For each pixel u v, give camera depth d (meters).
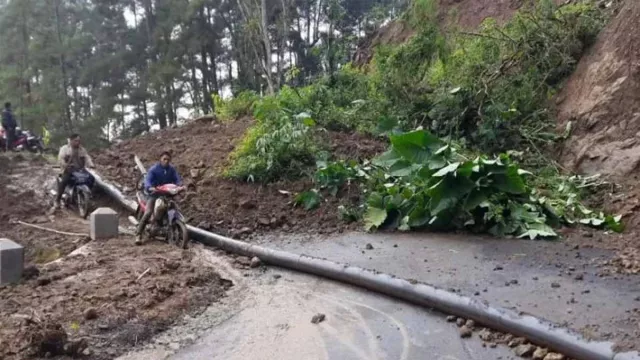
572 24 11.12
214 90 36.44
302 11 29.98
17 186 12.58
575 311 5.01
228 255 8.22
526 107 10.84
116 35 37.16
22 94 35.12
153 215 8.76
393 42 18.34
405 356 4.81
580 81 10.51
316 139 11.84
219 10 34.44
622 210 8.02
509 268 6.42
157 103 33.50
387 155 9.23
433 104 11.76
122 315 5.61
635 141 8.86
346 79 14.90
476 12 16.58
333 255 7.59
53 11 36.19
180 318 5.80
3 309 5.79
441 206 8.08
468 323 5.24
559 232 7.78
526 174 8.80
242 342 5.29
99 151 15.17
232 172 11.13
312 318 5.71
